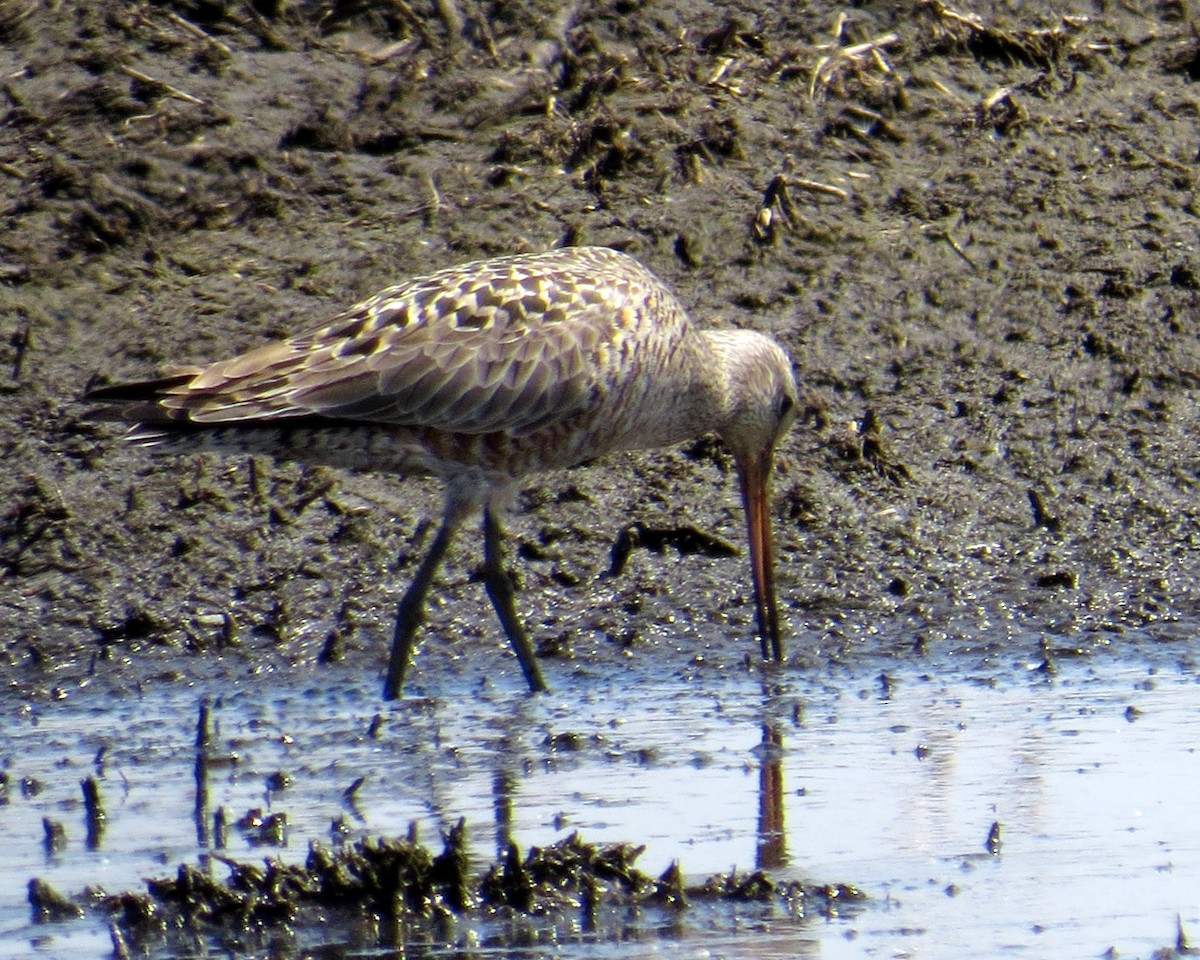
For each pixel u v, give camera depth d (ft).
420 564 41.37
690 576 41.47
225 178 49.57
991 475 44.34
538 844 28.40
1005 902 26.50
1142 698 35.73
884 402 45.83
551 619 40.19
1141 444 45.21
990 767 31.91
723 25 55.11
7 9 52.85
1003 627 39.99
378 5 53.98
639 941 25.31
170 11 53.52
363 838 27.99
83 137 49.98
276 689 37.11
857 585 41.47
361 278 47.42
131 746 33.65
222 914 26.17
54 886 26.96
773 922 25.94
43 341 45.65
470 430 36.63
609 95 52.80
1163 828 29.19
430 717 35.27
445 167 50.47
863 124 53.01
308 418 35.99
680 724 34.58
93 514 41.88
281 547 41.50
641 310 37.91
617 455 44.34
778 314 47.62
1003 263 49.24
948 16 55.83
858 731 34.04
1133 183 51.80
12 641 38.91
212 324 46.11
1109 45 56.49
